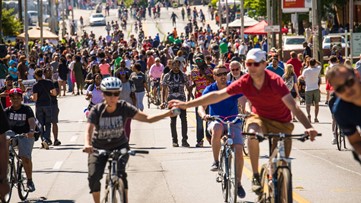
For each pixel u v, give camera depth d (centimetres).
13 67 7094
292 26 16450
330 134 4484
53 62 8506
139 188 2916
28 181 2759
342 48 11631
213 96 2128
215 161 2530
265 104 2100
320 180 2977
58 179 3178
